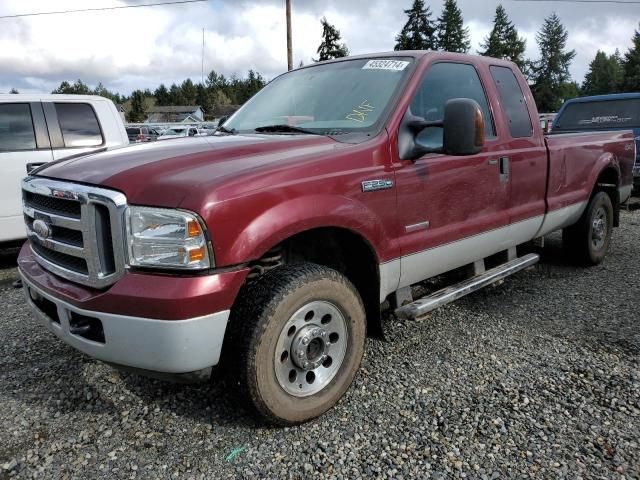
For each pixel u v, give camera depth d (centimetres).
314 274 276
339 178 288
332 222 281
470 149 297
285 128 358
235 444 271
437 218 353
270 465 254
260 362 260
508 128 423
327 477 245
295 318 274
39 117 663
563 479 239
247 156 280
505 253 454
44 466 256
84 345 261
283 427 283
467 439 270
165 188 244
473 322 421
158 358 240
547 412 292
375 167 309
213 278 240
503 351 368
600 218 577
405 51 386
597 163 543
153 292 234
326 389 292
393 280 329
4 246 664
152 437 279
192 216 235
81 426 290
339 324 297
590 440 267
